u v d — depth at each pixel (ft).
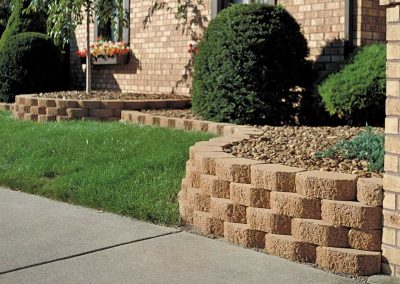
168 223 17.21
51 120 34.96
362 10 29.58
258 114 28.27
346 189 13.60
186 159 22.26
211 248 15.03
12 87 43.52
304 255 14.06
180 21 39.52
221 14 29.58
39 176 22.65
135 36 43.29
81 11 43.04
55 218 17.85
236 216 15.48
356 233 13.39
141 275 13.20
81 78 48.29
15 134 29.73
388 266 13.15
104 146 25.54
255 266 13.78
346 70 26.91
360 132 23.45
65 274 13.25
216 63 28.81
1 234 16.25
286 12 29.27
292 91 29.53
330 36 30.66
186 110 34.83
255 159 16.98
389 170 13.00
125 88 44.39
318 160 16.88
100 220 17.62
